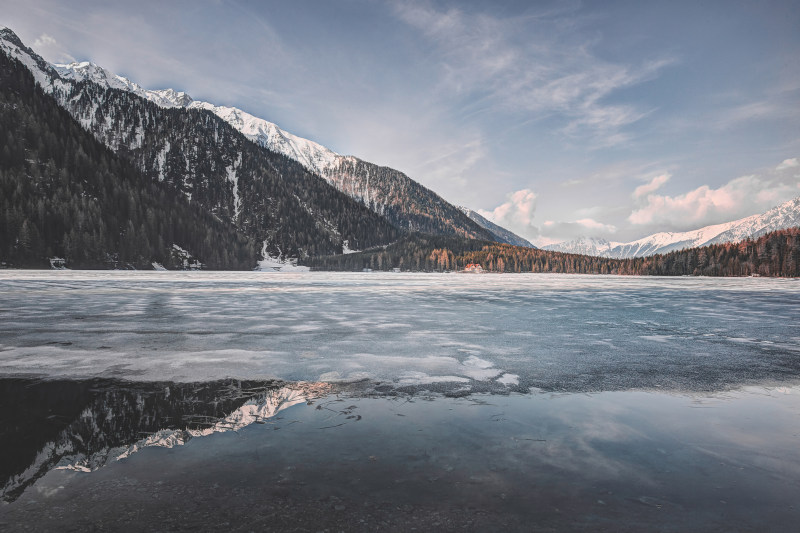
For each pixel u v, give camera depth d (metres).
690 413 5.01
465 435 4.27
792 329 12.41
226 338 10.34
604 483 3.25
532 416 4.88
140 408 5.14
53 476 3.36
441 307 18.91
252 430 4.41
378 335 10.89
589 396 5.73
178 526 2.62
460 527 2.61
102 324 12.72
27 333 10.99
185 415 4.89
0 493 3.09
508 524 2.66
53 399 5.50
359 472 3.42
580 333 11.44
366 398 5.60
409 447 3.95
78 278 49.69
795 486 3.22
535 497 3.02
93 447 3.96
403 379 6.59
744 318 15.26
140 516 2.74
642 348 9.27
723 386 6.25
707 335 11.20
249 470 3.45
